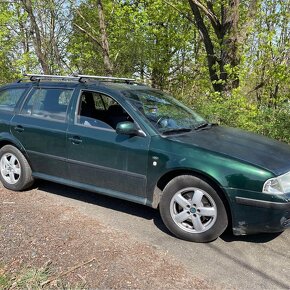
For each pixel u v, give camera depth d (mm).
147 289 2838
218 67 9344
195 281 2996
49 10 11828
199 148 3670
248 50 8625
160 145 3801
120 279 2941
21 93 5145
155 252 3441
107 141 4105
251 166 3410
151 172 3830
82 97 4512
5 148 5055
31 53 11820
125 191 4102
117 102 4227
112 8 11586
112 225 4000
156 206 3918
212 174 3461
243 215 3422
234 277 3105
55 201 4656
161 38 12602
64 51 13141
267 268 3273
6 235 3598
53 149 4582
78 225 3922
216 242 3709
